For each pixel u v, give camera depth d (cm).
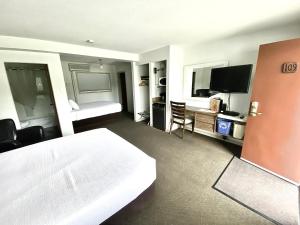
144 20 194
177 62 359
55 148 175
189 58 358
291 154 181
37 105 423
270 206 154
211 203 158
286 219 140
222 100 303
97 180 119
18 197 103
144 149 286
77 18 182
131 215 136
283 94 180
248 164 228
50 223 85
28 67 386
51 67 304
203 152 268
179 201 161
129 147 175
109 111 476
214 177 200
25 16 171
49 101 441
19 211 92
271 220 139
